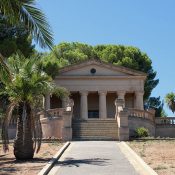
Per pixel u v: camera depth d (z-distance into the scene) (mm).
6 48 37594
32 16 12820
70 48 68375
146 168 14203
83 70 50656
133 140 31625
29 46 41188
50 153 21359
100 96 50312
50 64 43781
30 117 19125
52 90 19391
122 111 32438
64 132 31906
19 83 18656
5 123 18766
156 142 28922
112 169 14898
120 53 65312
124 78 50750
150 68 66938
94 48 70250
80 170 14734
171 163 15930
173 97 49156
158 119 40906
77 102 53000
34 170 14789
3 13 12867
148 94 67312
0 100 24062
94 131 34281
